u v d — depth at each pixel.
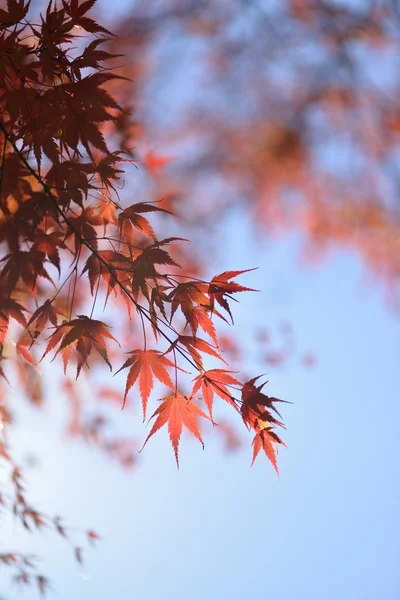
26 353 1.57
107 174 1.46
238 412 1.45
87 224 1.49
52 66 1.44
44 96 1.44
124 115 1.64
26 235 1.48
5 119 1.48
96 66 1.43
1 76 1.44
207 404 1.45
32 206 1.47
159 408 1.45
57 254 1.48
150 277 1.44
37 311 1.46
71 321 1.45
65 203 1.47
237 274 1.45
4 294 1.46
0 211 1.48
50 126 1.44
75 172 1.46
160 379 1.45
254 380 1.45
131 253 1.47
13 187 1.48
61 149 1.46
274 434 1.45
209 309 1.44
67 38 1.44
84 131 1.44
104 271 1.46
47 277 1.47
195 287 1.44
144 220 1.47
